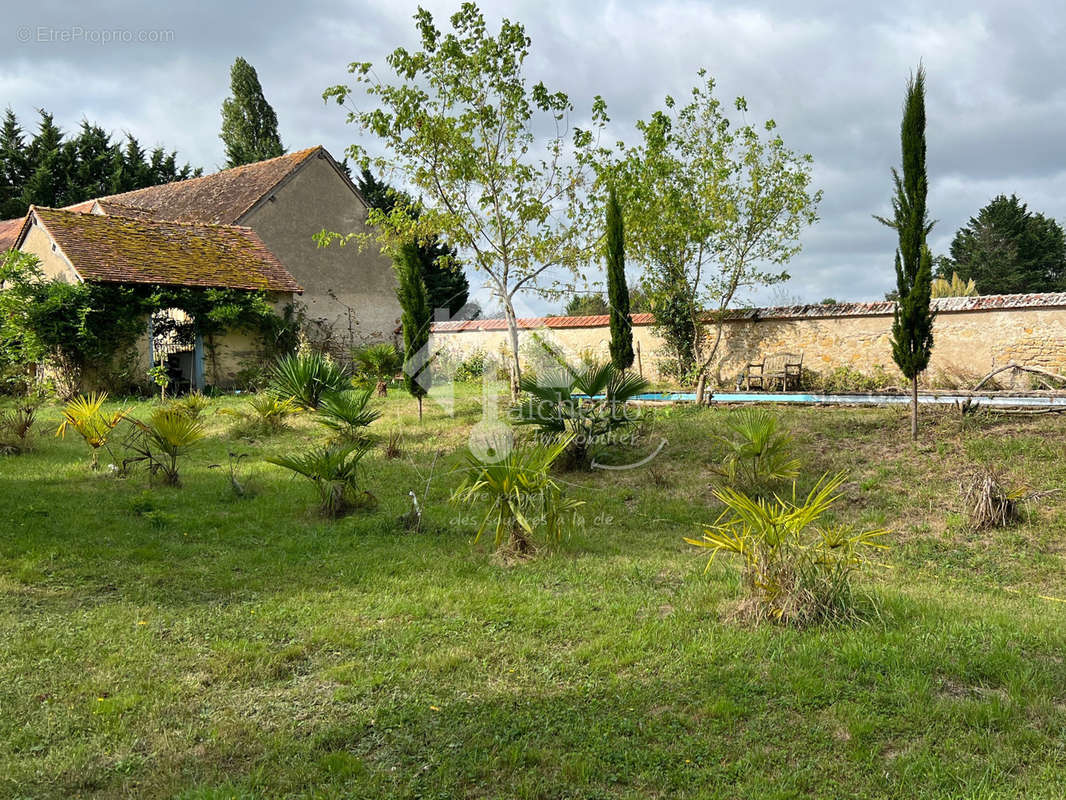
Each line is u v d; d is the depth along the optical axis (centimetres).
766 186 1697
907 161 1070
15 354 1867
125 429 1443
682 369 1877
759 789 352
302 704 443
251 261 2402
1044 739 391
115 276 1991
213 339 2184
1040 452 1003
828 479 1020
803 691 448
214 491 1012
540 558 757
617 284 1509
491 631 556
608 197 1514
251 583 663
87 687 454
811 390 1565
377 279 2980
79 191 4244
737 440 1205
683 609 601
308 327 2486
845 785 356
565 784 359
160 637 538
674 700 443
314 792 349
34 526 789
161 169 4797
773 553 581
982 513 848
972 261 4853
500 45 1466
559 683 470
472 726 413
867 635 535
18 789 353
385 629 561
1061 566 743
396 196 1536
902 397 1366
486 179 1469
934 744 390
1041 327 1506
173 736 405
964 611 602
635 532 881
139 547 752
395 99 1426
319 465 912
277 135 4738
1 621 550
